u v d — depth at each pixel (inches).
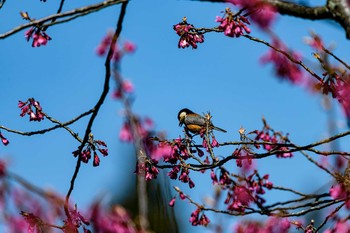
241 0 254.4
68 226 306.2
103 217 261.4
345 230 398.3
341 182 398.9
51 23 266.7
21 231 279.6
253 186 437.4
